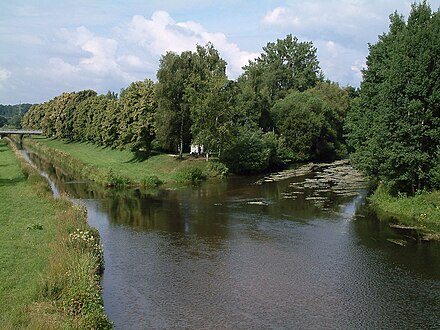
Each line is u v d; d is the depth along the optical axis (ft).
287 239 97.19
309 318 59.72
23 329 47.19
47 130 478.18
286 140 263.29
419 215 112.16
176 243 95.35
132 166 230.89
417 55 113.60
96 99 365.20
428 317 59.72
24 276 65.05
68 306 54.39
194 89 210.38
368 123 137.69
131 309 62.90
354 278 73.72
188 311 62.13
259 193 159.84
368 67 149.28
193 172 195.11
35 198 130.41
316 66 417.28
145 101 240.32
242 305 63.82
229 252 88.48
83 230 87.86
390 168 118.73
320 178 196.54
